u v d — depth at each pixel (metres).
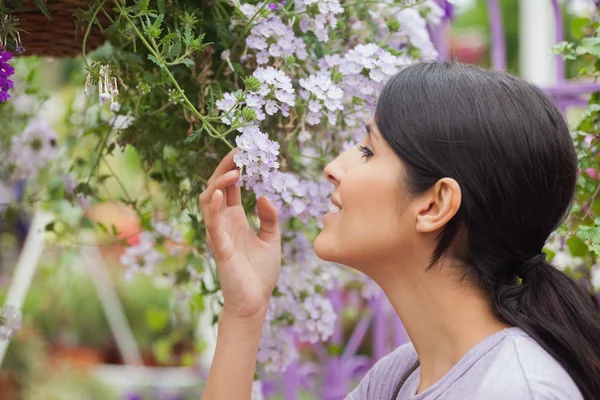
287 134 1.37
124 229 3.12
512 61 6.64
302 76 1.38
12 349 3.48
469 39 6.02
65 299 3.02
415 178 1.03
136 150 1.53
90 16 1.20
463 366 0.99
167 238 1.67
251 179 1.18
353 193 1.07
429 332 1.06
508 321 1.01
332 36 1.41
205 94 1.28
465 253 1.03
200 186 1.50
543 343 0.99
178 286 1.66
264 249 1.27
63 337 4.19
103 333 4.29
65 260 2.08
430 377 1.06
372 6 1.50
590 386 1.00
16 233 2.73
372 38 1.43
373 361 2.39
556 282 1.07
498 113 1.01
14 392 3.44
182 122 1.42
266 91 1.17
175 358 3.62
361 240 1.07
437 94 1.03
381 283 1.10
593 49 1.48
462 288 1.04
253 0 1.33
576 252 1.53
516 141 1.00
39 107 1.88
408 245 1.05
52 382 3.57
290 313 1.54
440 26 1.91
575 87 1.76
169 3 1.26
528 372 0.93
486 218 1.01
